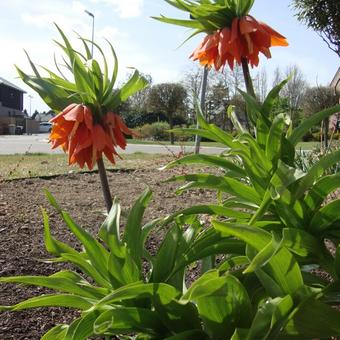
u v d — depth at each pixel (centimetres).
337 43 1102
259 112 210
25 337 295
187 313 180
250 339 149
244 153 206
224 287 159
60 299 185
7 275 379
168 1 238
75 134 211
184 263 193
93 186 824
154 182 845
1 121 5681
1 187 804
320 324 158
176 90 3080
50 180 888
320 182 184
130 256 191
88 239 197
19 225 528
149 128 3036
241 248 196
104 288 194
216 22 238
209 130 216
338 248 169
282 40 250
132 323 178
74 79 213
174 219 210
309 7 1080
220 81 2217
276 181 177
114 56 216
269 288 163
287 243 176
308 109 1402
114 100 220
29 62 219
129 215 208
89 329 183
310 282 195
